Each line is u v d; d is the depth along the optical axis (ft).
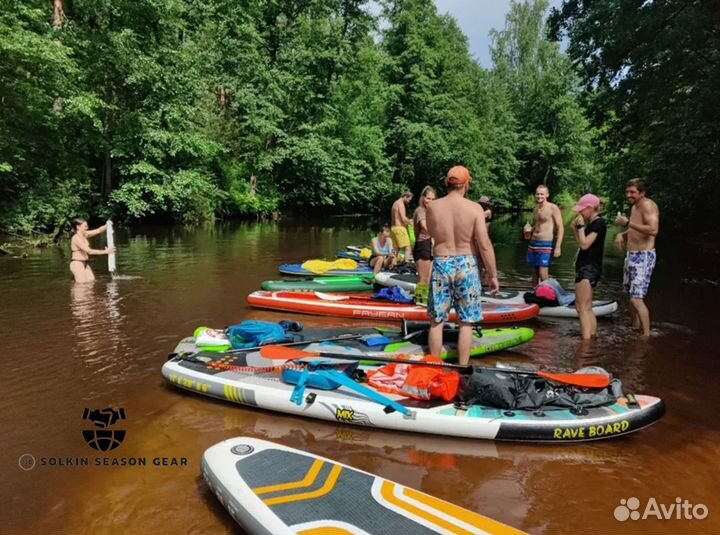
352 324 22.88
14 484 10.55
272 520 8.47
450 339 17.88
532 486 10.66
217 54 80.33
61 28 54.85
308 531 8.20
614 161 58.54
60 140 56.44
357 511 8.73
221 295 27.27
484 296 25.64
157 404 14.17
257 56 82.02
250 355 16.01
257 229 68.44
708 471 11.27
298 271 32.65
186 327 21.30
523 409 12.82
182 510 9.71
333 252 44.60
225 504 9.34
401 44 102.12
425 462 11.53
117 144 61.82
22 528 9.21
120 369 16.58
